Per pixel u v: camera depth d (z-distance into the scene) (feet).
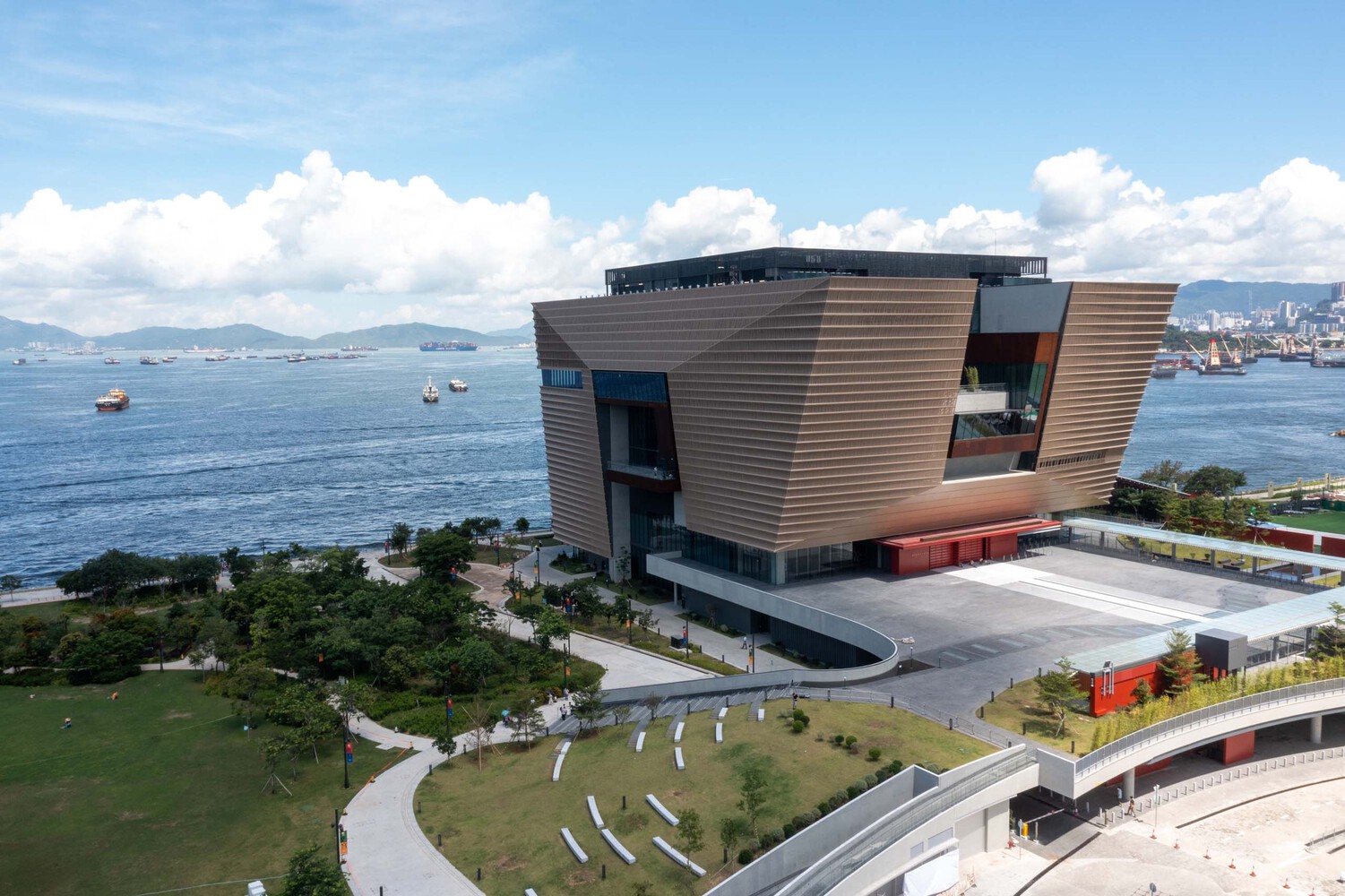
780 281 299.58
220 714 283.59
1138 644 258.57
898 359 313.53
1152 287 367.45
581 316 409.49
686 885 181.68
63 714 284.20
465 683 297.12
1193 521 433.89
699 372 346.33
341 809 222.07
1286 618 271.90
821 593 340.39
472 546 472.85
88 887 190.80
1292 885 186.19
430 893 184.96
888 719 236.02
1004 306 375.86
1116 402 390.83
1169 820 213.25
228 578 460.14
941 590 342.44
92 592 420.36
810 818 192.34
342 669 301.43
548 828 206.80
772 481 330.75
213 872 195.83
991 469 382.22
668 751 233.14
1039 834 209.67
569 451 447.01
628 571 431.84
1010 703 241.55
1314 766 238.89
